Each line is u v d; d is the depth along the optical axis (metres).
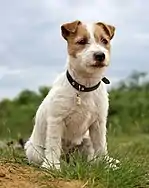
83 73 1.50
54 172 1.39
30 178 1.33
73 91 1.52
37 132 1.64
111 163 1.49
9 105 5.70
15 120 4.84
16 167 1.42
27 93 6.17
